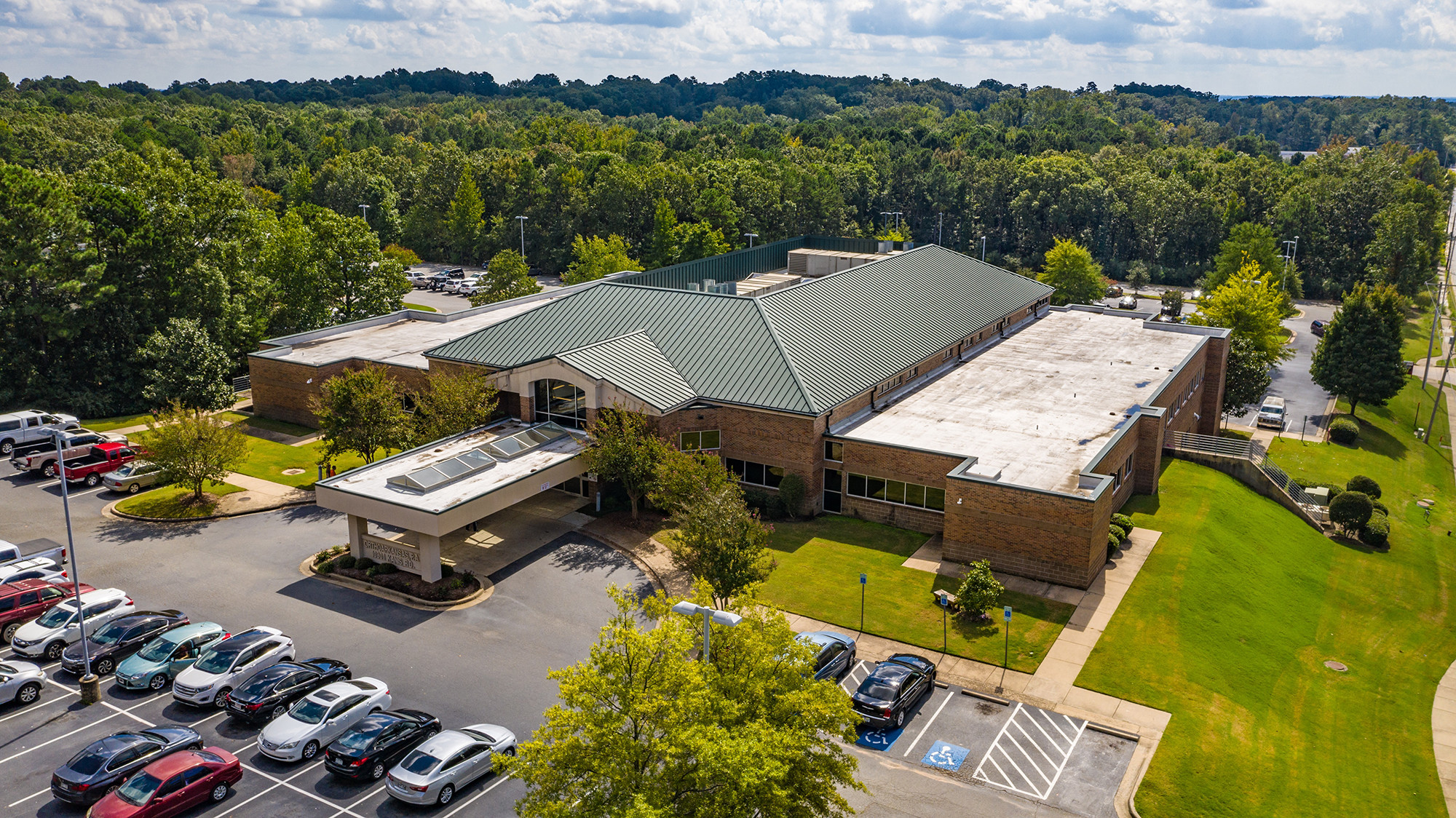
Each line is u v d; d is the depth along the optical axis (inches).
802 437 2000.5
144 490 2128.4
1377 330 3193.9
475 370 2236.7
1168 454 2465.6
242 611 1588.3
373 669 1417.3
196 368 2645.2
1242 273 3622.0
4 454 2305.6
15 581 1603.1
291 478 2213.3
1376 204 5910.4
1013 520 1732.3
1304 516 2330.2
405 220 6250.0
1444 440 3321.9
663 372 2127.2
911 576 1747.0
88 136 7455.7
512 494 1788.9
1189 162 7539.4
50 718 1301.7
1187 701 1370.6
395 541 1817.2
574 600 1638.8
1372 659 1705.2
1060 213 6496.1
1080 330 3107.8
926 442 2003.0
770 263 3789.4
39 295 2684.5
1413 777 1342.3
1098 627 1565.0
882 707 1274.6
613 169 5541.3
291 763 1206.3
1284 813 1171.3
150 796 1072.8
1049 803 1147.9
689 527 1525.6
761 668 976.9
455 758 1149.1
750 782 812.0
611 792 881.5
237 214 3144.7
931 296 2861.7
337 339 2878.9
